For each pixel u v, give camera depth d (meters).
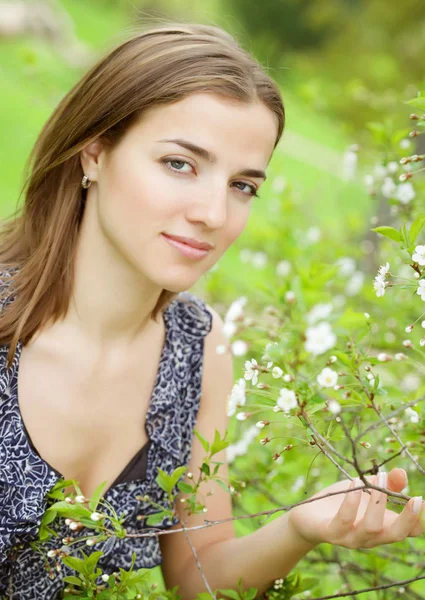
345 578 1.88
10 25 12.42
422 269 1.33
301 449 2.17
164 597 1.58
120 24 16.58
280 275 2.85
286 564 1.58
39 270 1.51
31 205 1.61
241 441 1.97
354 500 1.31
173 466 1.65
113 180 1.42
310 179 8.91
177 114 1.37
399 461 1.92
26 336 1.50
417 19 9.86
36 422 1.51
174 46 1.42
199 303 1.74
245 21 16.78
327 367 1.23
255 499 2.16
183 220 1.38
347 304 2.91
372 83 8.27
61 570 1.58
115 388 1.57
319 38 16.38
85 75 1.51
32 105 3.79
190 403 1.70
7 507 1.47
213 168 1.38
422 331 2.43
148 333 1.62
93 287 1.51
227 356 1.77
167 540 1.76
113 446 1.59
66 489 1.55
